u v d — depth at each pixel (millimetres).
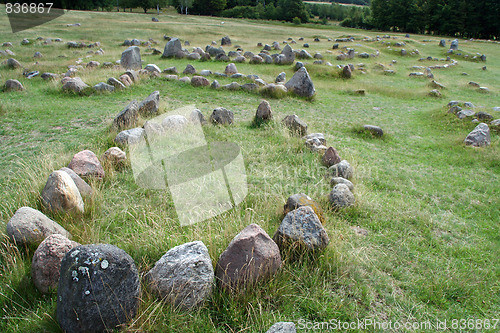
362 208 5020
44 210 4113
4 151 6523
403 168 7039
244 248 3201
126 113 7547
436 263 3994
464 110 10875
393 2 61406
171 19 48375
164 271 3043
